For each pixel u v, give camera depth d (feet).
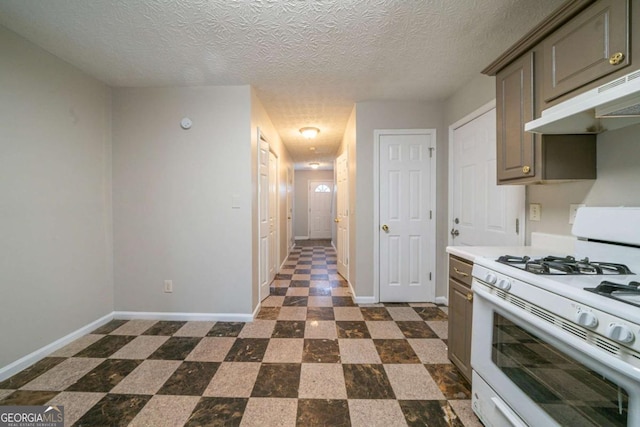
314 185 28.99
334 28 5.43
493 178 6.98
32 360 5.91
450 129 9.00
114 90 8.23
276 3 4.72
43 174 6.22
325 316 8.58
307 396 4.93
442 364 5.95
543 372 3.28
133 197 8.29
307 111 10.36
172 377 5.47
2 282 5.43
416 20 5.20
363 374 5.59
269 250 11.18
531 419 3.29
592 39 3.53
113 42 5.93
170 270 8.34
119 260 8.38
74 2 4.68
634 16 3.07
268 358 6.18
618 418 2.47
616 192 4.12
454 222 8.89
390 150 9.68
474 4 4.79
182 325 7.96
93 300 7.63
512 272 3.67
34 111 6.01
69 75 6.86
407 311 8.98
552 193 5.28
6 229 5.49
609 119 3.68
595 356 2.48
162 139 8.23
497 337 4.04
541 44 4.37
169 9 4.86
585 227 4.21
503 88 5.28
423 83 8.07
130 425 4.27
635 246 3.64
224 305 8.30
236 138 8.18
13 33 5.56
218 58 6.60
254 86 8.21
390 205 9.72
